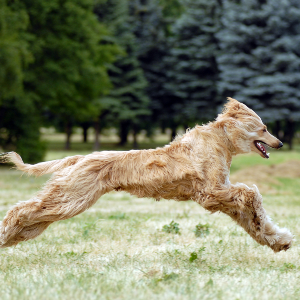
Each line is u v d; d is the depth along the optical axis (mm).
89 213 13852
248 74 48531
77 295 5703
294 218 13062
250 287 6348
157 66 60469
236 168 32500
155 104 60312
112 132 99625
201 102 55844
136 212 14211
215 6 55031
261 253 8750
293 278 6996
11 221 7500
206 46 54844
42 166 7863
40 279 6609
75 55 32469
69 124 64438
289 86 48750
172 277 6605
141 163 7785
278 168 28938
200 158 7859
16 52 26484
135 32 61500
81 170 7582
